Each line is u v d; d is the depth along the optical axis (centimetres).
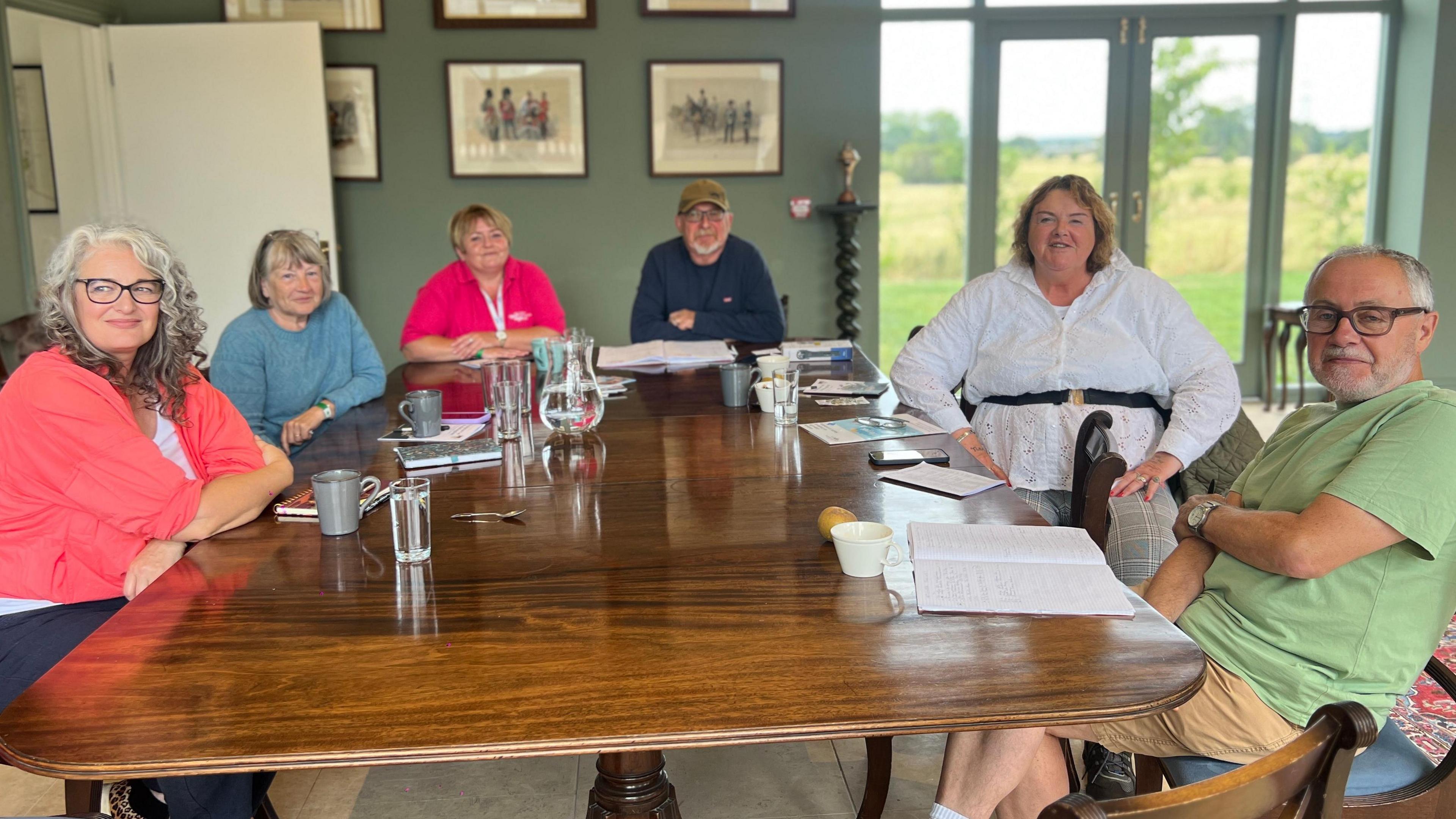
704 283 384
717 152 538
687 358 326
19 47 519
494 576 142
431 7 518
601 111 531
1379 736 146
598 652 118
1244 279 574
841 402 262
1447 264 544
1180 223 568
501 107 527
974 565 140
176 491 161
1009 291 253
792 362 315
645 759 136
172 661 117
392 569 146
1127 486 221
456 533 161
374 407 269
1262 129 559
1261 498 166
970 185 562
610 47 526
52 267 167
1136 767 164
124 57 497
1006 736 135
